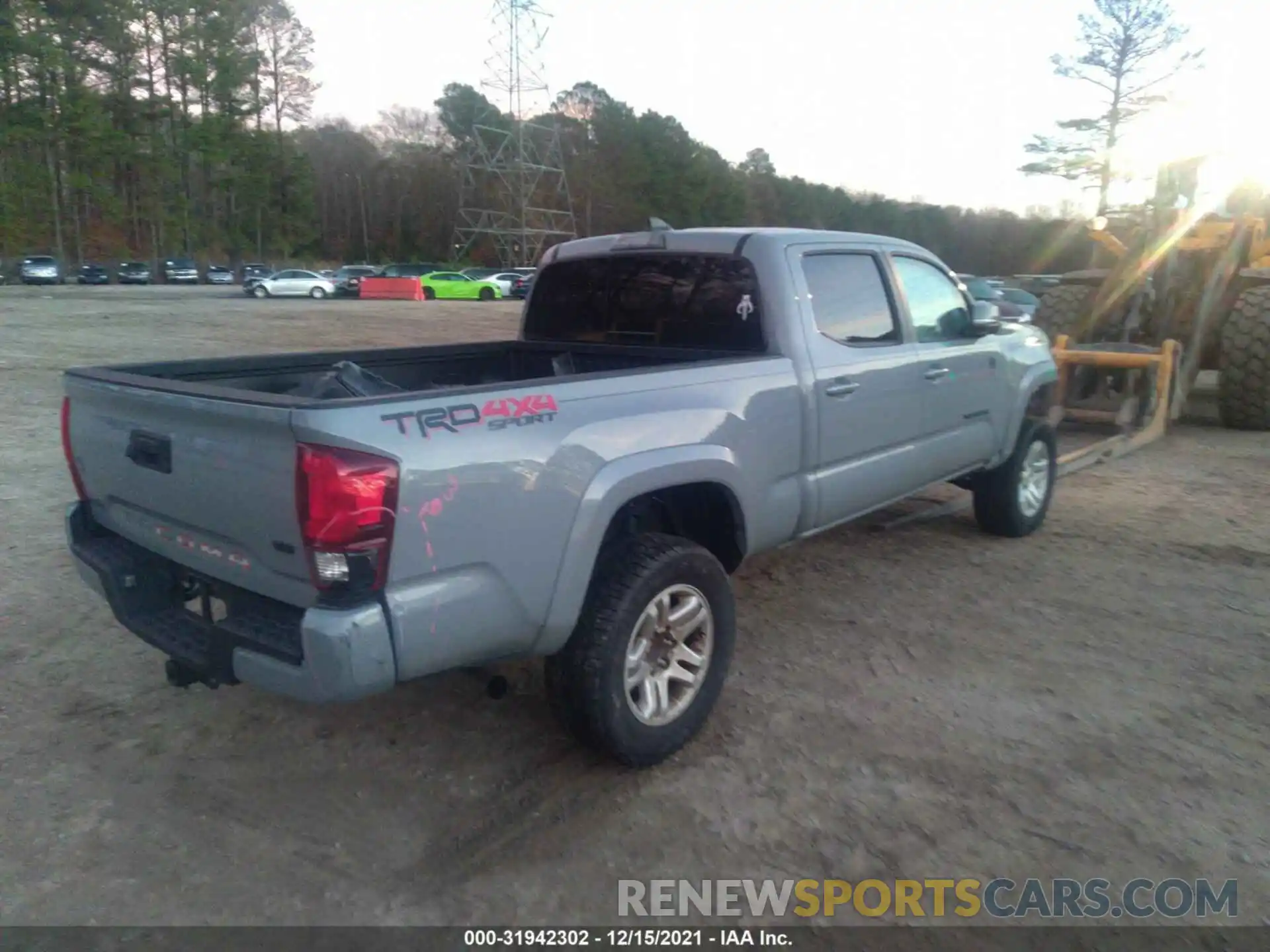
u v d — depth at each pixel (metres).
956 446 5.41
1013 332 6.12
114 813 3.27
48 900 2.84
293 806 3.32
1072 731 3.84
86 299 37.22
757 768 3.56
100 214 72.12
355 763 3.61
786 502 4.17
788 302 4.23
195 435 2.96
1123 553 6.09
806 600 5.26
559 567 3.12
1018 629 4.87
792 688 4.20
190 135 74.75
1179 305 10.34
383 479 2.64
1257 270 10.35
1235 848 3.11
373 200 96.00
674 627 3.56
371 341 19.36
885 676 4.32
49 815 3.25
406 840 3.14
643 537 3.54
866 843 3.14
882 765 3.59
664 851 3.09
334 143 96.94
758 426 3.93
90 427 3.50
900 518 6.92
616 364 4.88
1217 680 4.31
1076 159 47.88
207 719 3.91
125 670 4.33
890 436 4.80
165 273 61.50
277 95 83.00
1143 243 9.89
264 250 83.12
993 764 3.60
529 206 76.75
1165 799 3.38
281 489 2.68
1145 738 3.79
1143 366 9.28
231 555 2.99
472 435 2.87
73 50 68.81
